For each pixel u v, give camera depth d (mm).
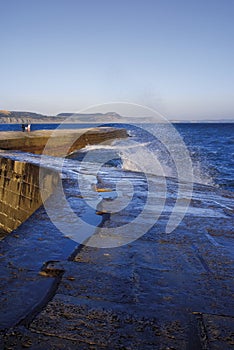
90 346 1493
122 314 1777
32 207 6871
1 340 1511
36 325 1641
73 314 1759
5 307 1806
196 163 18703
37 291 2006
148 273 2346
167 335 1601
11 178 7875
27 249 2744
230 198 5629
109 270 2369
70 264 2445
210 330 1650
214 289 2123
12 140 16984
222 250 2885
